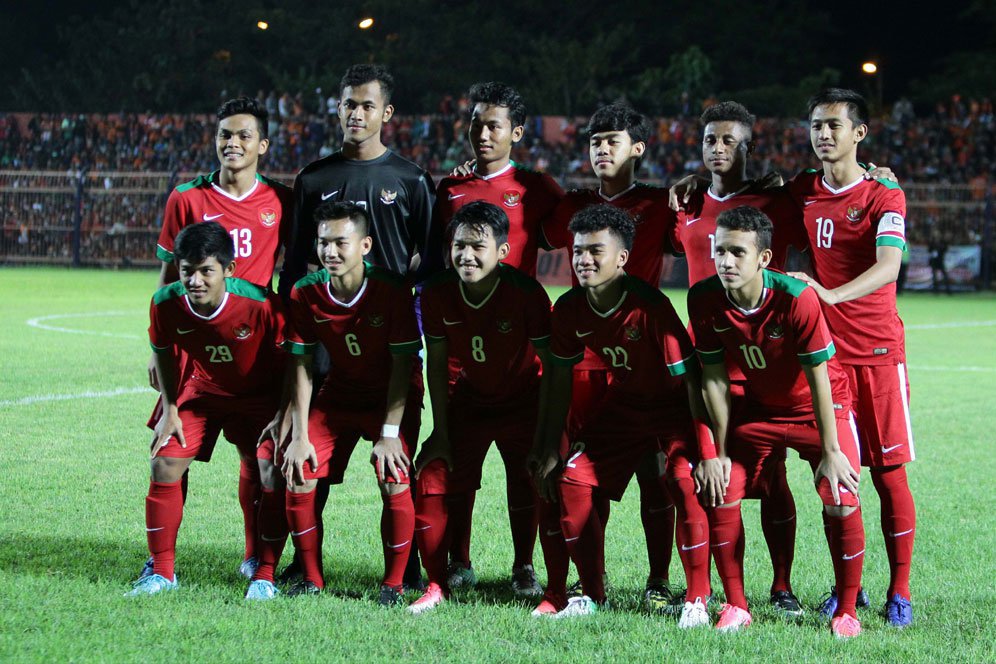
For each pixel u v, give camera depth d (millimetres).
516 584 4531
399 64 37562
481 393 4500
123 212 29422
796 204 4668
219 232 4320
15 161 32656
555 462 4242
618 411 4305
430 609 4102
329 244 4180
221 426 4684
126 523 5301
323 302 4309
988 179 29016
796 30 40125
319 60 38406
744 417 4191
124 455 6785
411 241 5008
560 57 36531
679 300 19562
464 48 38531
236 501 5848
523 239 4984
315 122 31688
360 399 4512
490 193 4961
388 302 4312
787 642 3760
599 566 4188
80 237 29500
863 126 4473
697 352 4141
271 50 38719
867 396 4398
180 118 32812
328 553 4973
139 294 20406
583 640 3727
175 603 4047
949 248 25688
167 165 31688
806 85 36344
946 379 11117
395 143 31906
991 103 34562
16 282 23391
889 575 4730
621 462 4242
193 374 4781
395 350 4328
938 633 3928
